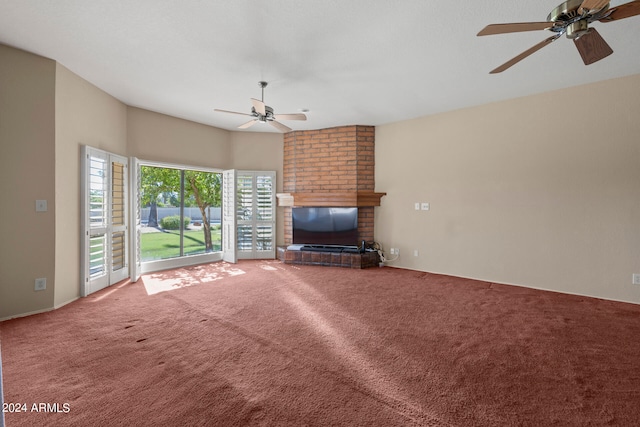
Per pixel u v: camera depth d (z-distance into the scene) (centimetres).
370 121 550
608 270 371
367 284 433
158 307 336
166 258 541
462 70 350
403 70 350
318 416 168
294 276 479
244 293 388
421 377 206
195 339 259
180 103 460
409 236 536
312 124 570
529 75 361
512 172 434
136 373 208
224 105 469
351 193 550
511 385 197
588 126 381
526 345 250
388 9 244
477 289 411
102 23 262
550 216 407
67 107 345
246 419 166
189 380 200
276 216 636
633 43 292
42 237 320
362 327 285
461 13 249
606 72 352
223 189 610
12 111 301
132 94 423
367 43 293
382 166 570
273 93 420
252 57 320
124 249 453
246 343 253
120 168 439
